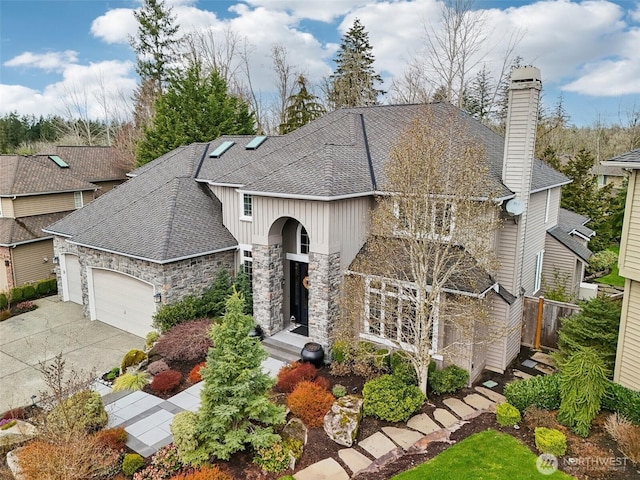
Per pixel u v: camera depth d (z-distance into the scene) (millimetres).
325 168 15727
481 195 12672
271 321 17203
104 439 10984
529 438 10672
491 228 12281
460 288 13367
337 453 10617
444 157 12547
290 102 45906
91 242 19672
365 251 16125
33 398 12398
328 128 21000
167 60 49406
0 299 22344
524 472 9461
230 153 23781
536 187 16641
